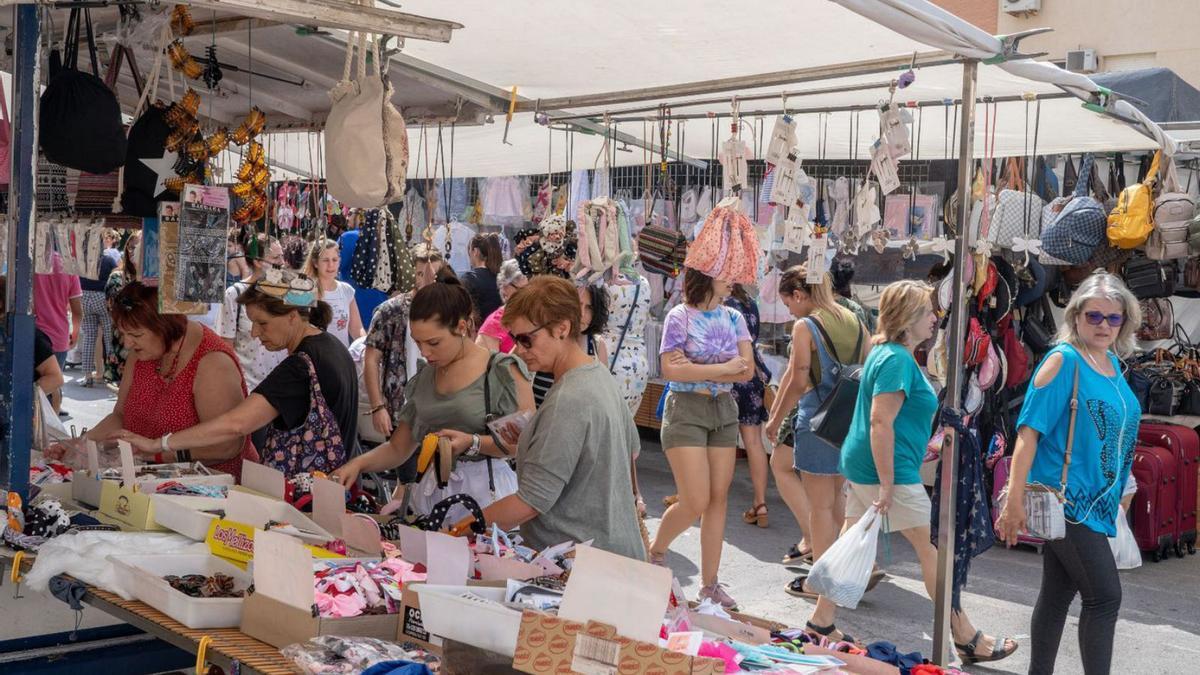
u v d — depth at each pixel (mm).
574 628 2221
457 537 2885
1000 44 4230
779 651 2641
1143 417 8055
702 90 5289
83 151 3969
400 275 8102
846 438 5484
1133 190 7402
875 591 6688
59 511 3721
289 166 8352
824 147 7562
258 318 4523
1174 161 7777
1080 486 4395
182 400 4734
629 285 6793
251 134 4516
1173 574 7297
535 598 2561
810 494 6137
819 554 6145
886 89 5273
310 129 5984
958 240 4523
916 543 5195
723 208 5688
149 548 3367
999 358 6914
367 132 3746
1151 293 7777
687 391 5762
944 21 3912
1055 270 8039
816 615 5406
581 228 6723
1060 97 5414
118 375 8062
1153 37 12297
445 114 5727
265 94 5680
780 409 6203
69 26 4188
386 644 2598
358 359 7461
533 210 10320
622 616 2188
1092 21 12664
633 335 6855
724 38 4512
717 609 3004
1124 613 6395
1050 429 4410
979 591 6723
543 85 5531
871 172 5336
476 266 7789
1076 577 4449
